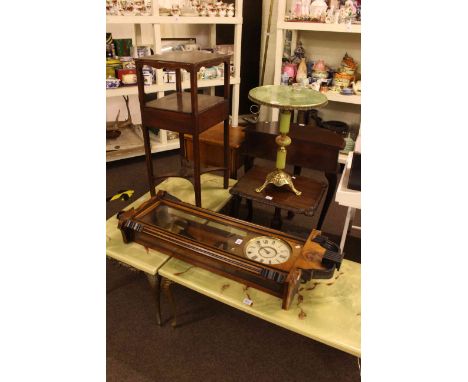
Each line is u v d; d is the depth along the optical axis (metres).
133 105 3.59
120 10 2.51
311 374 1.49
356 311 1.20
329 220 2.50
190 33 3.40
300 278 1.23
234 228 1.46
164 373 1.48
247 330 1.68
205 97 1.89
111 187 2.83
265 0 3.47
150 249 1.49
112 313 1.76
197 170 1.76
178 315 1.75
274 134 2.00
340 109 3.38
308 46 3.29
